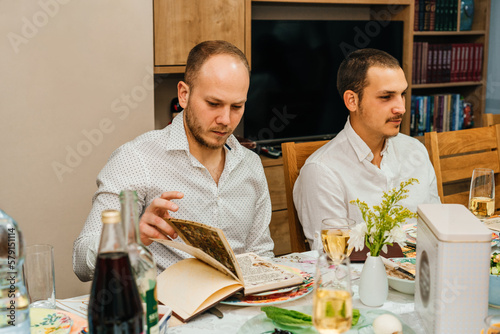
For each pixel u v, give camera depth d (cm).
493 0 425
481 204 158
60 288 240
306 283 125
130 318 81
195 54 144
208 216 156
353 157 186
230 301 114
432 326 99
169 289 116
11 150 223
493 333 81
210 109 142
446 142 224
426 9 392
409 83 387
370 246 117
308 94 362
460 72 416
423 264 106
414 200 198
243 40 308
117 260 80
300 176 189
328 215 183
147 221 120
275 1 336
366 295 114
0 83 217
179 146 152
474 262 95
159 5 278
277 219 329
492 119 257
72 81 232
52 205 234
